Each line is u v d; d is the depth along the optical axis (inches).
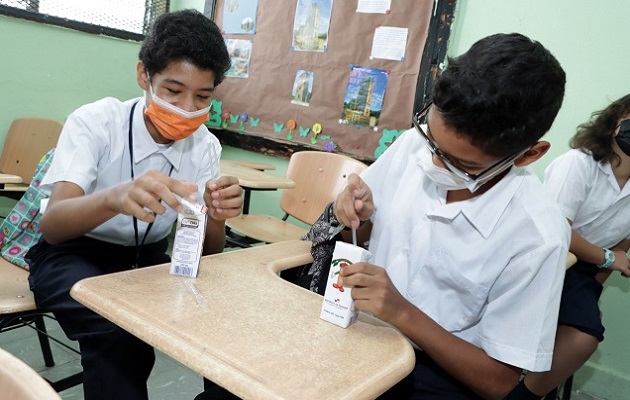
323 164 84.0
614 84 73.7
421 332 28.9
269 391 19.2
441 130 27.7
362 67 95.2
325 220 40.8
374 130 95.1
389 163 42.7
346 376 21.5
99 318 33.0
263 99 110.5
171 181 30.0
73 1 100.2
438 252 35.0
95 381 31.4
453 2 83.6
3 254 50.4
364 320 28.9
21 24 92.1
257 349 22.5
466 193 34.5
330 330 26.1
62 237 37.3
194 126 41.1
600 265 62.1
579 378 81.5
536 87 25.6
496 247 32.6
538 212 32.0
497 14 81.7
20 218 49.8
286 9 104.7
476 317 34.2
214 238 45.6
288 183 79.4
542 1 77.8
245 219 91.2
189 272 30.1
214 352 21.5
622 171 59.9
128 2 111.1
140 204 29.3
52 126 85.4
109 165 42.7
